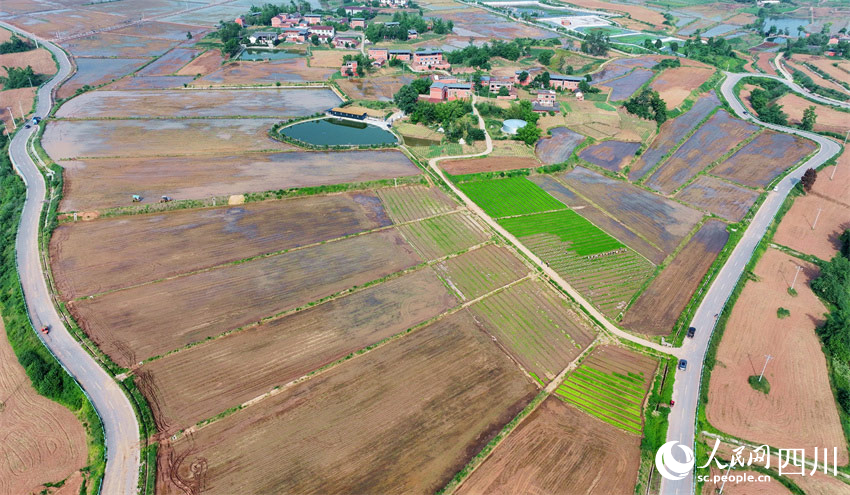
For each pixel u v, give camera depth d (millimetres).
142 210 116625
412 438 68375
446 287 98188
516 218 122188
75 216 113500
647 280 101438
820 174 145875
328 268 101812
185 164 139625
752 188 137875
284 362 79375
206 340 82688
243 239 109688
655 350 84125
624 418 72688
